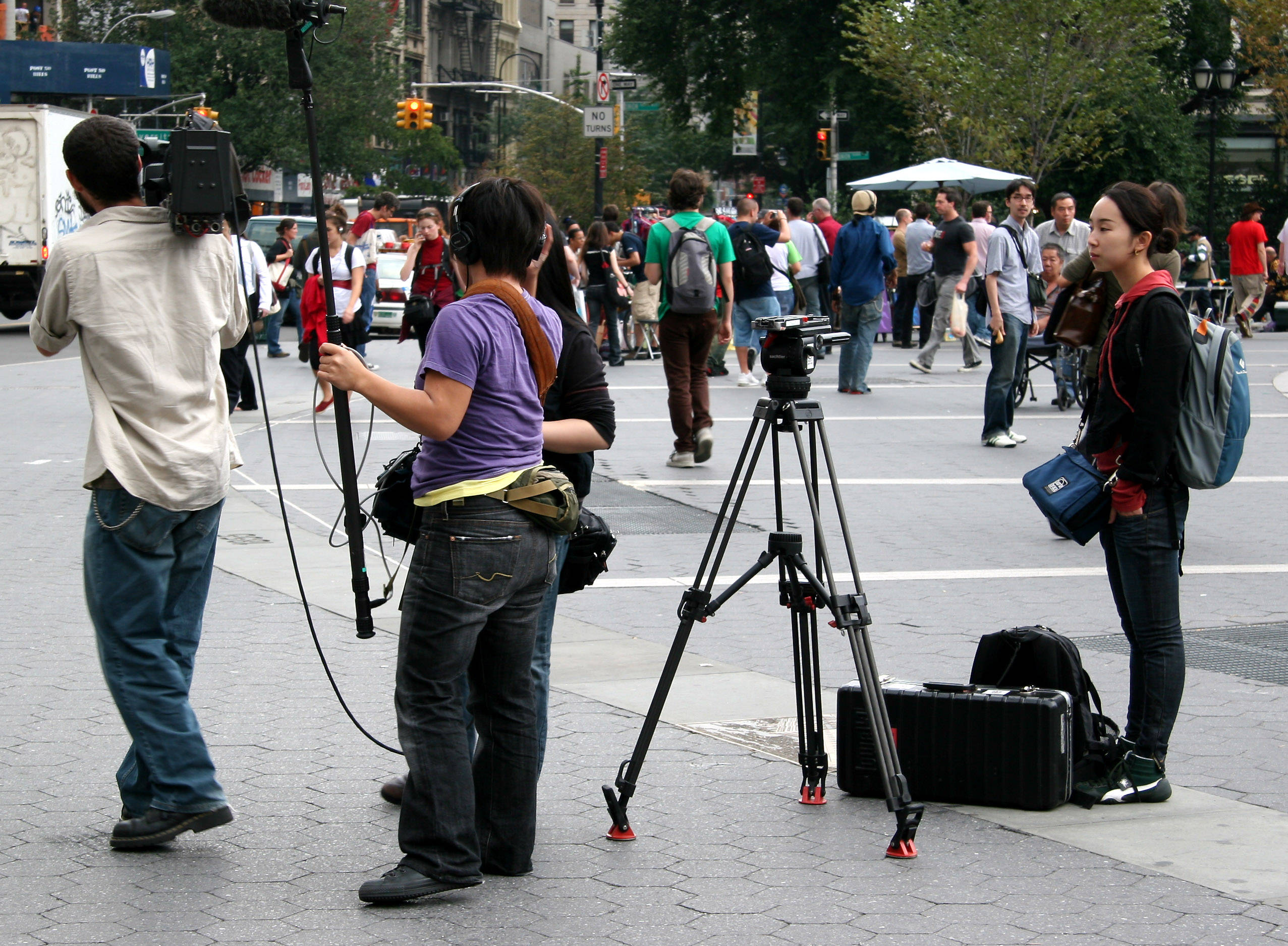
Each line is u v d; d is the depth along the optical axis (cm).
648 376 1897
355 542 410
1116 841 449
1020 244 1275
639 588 809
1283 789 497
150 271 423
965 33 3438
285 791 491
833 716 581
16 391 1686
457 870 400
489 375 390
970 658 662
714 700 599
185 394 425
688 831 459
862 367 1677
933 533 954
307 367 2003
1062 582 820
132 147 428
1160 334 466
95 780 498
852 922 390
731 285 1222
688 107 5128
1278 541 933
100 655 434
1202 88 3262
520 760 418
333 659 656
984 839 451
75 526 952
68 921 388
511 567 394
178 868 425
